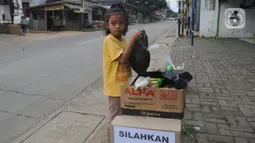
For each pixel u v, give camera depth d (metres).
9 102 4.25
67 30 25.83
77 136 3.07
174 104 1.83
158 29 27.00
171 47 11.16
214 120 3.31
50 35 19.39
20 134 3.17
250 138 2.86
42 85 5.23
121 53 2.06
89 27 28.28
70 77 5.89
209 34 15.10
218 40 13.61
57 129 3.27
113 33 2.11
